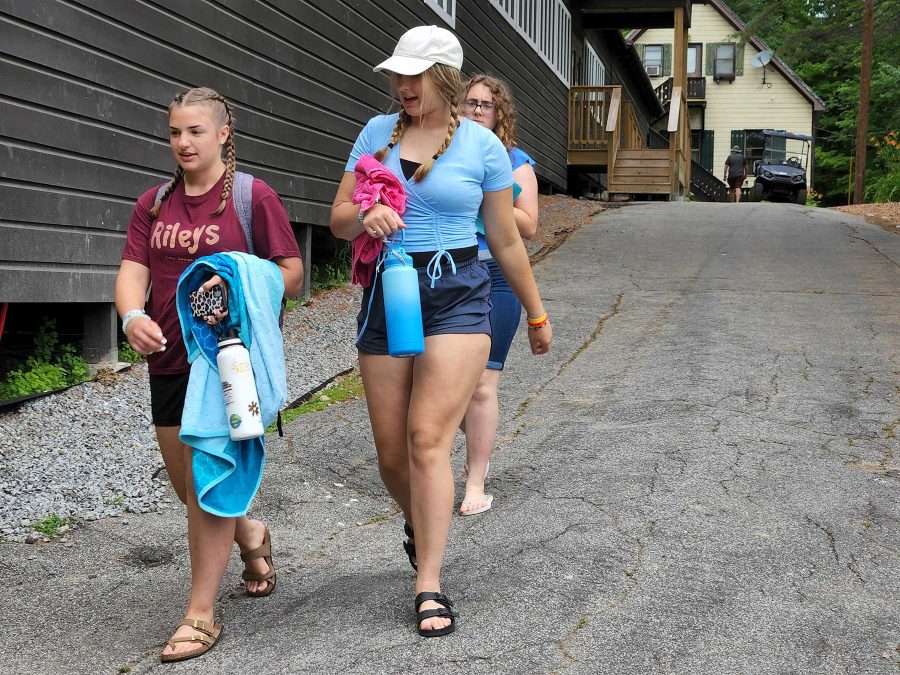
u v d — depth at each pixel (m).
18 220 5.94
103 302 6.77
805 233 14.62
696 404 6.21
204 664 3.11
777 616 3.40
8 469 5.04
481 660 3.07
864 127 28.17
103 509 4.69
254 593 3.69
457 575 3.79
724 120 45.41
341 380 7.20
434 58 3.29
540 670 3.00
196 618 3.22
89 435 5.64
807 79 49.97
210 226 3.31
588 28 27.00
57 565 4.07
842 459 5.18
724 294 9.99
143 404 6.26
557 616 3.39
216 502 3.15
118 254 6.90
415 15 12.99
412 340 3.20
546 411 6.30
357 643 3.21
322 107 10.21
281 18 9.24
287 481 5.10
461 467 5.36
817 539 4.11
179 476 3.44
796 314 8.98
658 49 46.34
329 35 10.32
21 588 3.83
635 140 26.62
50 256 6.22
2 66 5.77
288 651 3.18
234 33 8.39
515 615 3.40
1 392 5.95
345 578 3.87
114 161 6.84
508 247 3.57
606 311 9.34
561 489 4.80
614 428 5.80
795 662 3.08
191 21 7.73
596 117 24.06
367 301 3.41
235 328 3.19
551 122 22.14
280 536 4.42
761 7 24.19
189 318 3.20
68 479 5.00
